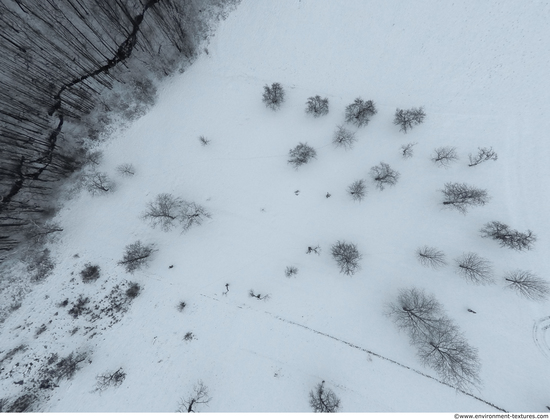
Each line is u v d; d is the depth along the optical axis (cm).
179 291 3123
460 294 2889
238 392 2902
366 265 3030
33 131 3166
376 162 3155
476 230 2948
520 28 3105
